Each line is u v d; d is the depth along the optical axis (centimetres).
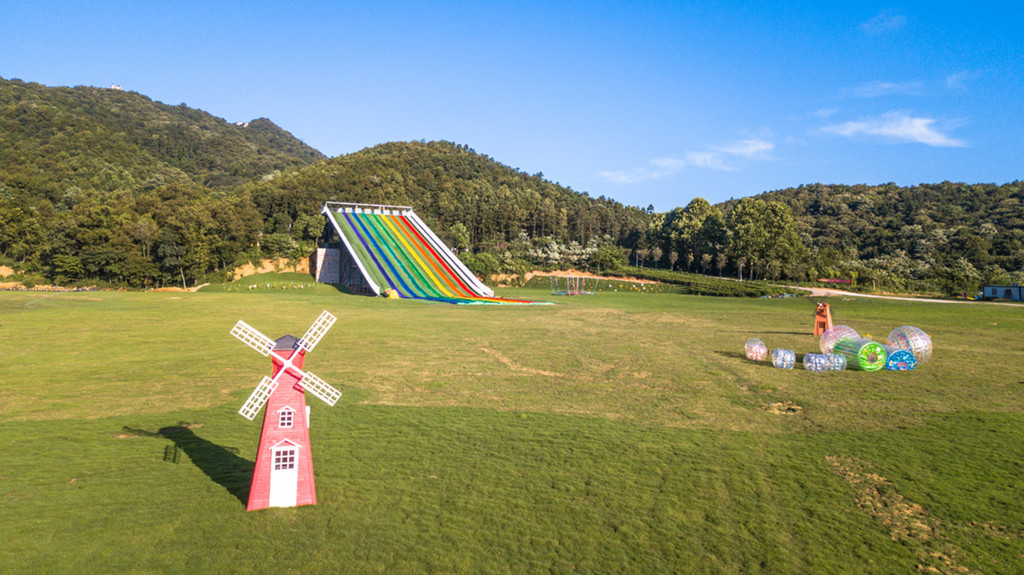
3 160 19600
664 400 2677
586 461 1877
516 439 2092
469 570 1229
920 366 3478
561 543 1353
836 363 3375
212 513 1473
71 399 2588
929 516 1499
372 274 10806
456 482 1697
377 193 19112
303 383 1552
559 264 16550
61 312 5828
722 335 4956
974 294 11150
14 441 2003
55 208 15600
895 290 12388
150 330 4788
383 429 2200
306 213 15925
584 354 3909
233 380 2995
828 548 1338
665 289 13625
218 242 12450
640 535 1397
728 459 1902
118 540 1323
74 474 1716
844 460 1891
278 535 1366
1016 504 1562
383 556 1281
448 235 17425
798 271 13925
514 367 3441
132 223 11669
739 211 14488
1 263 10869
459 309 7469
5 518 1418
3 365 3309
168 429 2178
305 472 1532
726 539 1381
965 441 2073
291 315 6109
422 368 3378
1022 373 3269
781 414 2444
